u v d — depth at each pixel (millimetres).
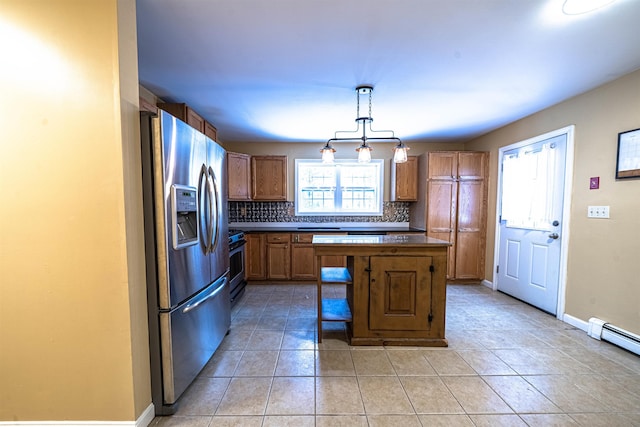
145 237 1441
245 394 1703
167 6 1408
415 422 1476
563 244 2752
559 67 2076
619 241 2242
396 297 2301
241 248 3604
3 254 1308
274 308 3184
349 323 2473
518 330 2572
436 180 4016
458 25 1584
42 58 1259
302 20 1536
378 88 2473
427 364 2027
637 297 2119
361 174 4754
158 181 1427
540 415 1526
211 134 3281
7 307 1323
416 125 3643
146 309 1457
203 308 1884
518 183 3387
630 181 2154
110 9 1247
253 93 2580
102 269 1315
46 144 1278
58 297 1320
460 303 3283
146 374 1454
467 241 4051
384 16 1503
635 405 1601
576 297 2633
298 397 1674
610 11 1439
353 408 1579
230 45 1785
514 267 3459
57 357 1341
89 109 1270
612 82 2285
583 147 2545
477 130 3893
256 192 4438
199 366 1815
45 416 1356
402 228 4520
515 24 1565
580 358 2094
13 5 1245
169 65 2043
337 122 3510
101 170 1286
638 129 2092
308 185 4762
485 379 1848
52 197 1294
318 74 2195
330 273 2625
